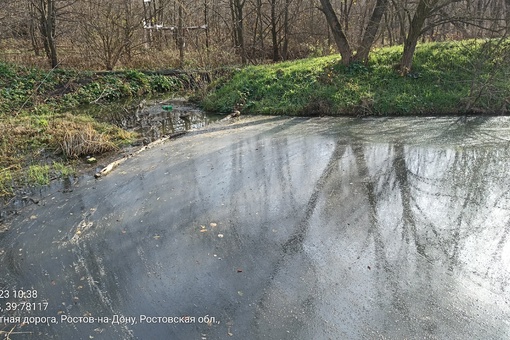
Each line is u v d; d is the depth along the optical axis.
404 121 9.93
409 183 6.56
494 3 14.66
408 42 11.34
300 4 18.25
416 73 11.55
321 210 5.81
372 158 7.62
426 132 8.98
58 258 5.02
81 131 8.80
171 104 13.20
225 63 17.14
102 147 8.60
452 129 9.11
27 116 10.38
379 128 9.44
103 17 15.95
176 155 8.24
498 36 12.07
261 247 5.03
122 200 6.41
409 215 5.61
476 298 4.07
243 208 5.98
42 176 7.23
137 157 8.27
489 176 6.70
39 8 14.34
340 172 7.06
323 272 4.52
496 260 4.60
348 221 5.50
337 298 4.13
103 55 16.27
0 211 6.22
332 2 18.89
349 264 4.64
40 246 5.28
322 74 12.11
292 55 18.53
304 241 5.10
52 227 5.72
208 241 5.21
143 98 14.19
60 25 16.53
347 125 9.80
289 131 9.52
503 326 3.74
